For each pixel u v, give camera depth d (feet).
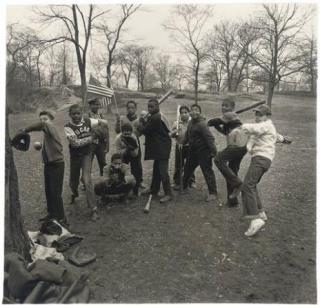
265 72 49.83
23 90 62.85
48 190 15.70
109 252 13.92
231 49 53.16
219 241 14.52
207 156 17.97
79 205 18.39
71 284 11.46
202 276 12.44
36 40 46.70
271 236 14.90
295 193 19.66
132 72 98.22
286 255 13.55
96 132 19.36
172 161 27.71
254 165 14.82
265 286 11.93
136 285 11.99
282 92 78.84
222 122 17.06
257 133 14.75
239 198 18.62
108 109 56.90
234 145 16.58
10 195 12.59
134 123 19.43
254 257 13.47
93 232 15.44
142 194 19.52
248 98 70.28
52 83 76.33
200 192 19.80
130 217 16.70
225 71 67.41
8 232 12.50
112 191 17.84
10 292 10.98
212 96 73.00
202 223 15.94
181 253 13.76
